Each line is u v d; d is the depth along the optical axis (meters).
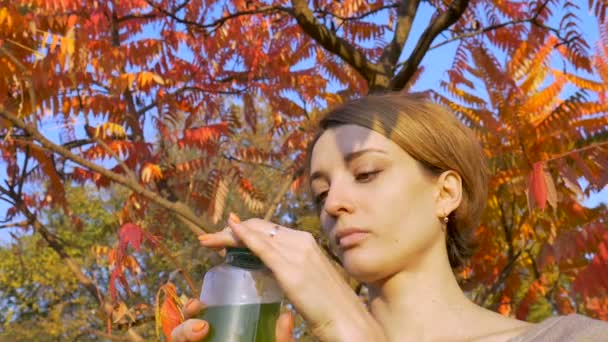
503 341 1.15
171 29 5.37
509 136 4.12
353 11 5.40
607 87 4.20
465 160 1.29
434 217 1.26
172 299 1.62
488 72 4.18
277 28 5.71
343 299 1.06
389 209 1.22
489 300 4.73
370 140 1.24
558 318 1.15
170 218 4.75
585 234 3.09
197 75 5.36
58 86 3.78
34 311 17.62
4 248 17.33
